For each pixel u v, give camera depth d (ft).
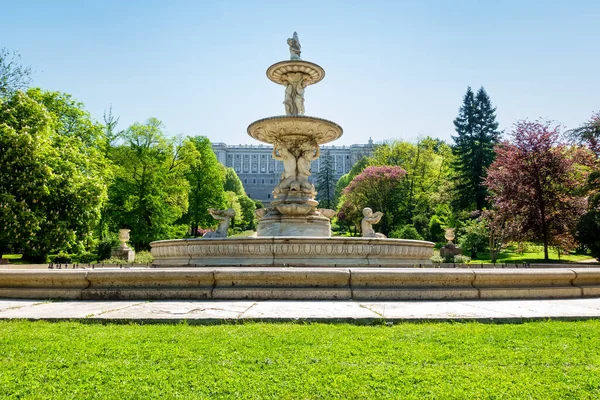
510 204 87.92
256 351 14.14
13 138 63.62
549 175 87.35
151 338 15.61
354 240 37.81
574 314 19.94
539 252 113.50
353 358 13.55
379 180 156.35
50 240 66.28
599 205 77.25
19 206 62.39
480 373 12.35
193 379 11.74
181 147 132.77
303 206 45.91
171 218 123.13
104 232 108.47
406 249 42.50
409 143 175.83
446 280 25.22
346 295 23.98
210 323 18.28
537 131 88.89
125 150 118.21
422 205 167.22
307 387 11.18
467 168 151.84
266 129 48.21
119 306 21.59
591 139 87.20
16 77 86.38
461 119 158.20
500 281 25.85
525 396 10.72
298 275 24.30
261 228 46.96
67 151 74.84
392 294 24.20
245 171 444.14
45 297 24.56
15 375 12.02
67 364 12.92
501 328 17.49
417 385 11.39
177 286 24.56
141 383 11.48
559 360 13.56
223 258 38.01
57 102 88.89
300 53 52.80
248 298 23.84
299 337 15.78
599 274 27.37
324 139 50.42
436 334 16.37
